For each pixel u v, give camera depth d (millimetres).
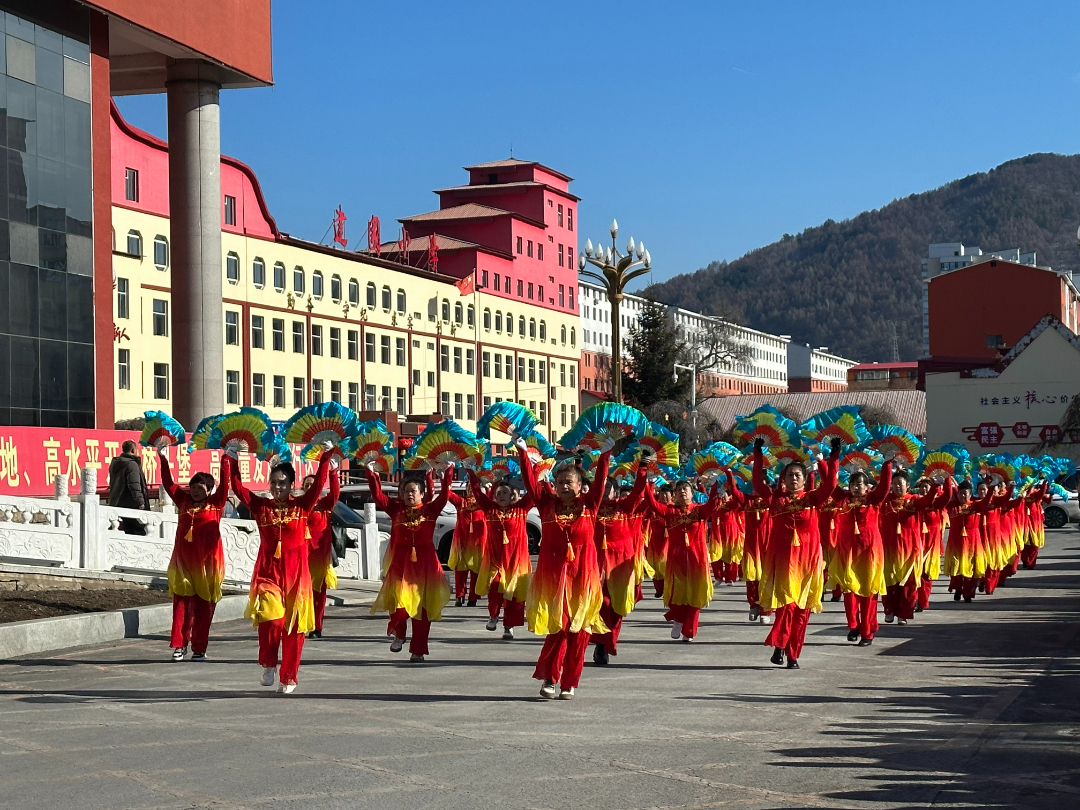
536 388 90500
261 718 9125
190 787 6914
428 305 76812
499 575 14820
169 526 18375
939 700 9930
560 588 9914
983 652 13117
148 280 54344
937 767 7426
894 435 16031
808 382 160250
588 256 28328
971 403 62781
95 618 14195
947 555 19062
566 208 96438
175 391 37125
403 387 73812
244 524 19359
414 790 6824
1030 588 21797
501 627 16078
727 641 14266
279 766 7441
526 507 10391
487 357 83562
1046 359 61500
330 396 67250
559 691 10016
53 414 30812
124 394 52719
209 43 36188
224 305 59156
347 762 7543
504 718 9086
